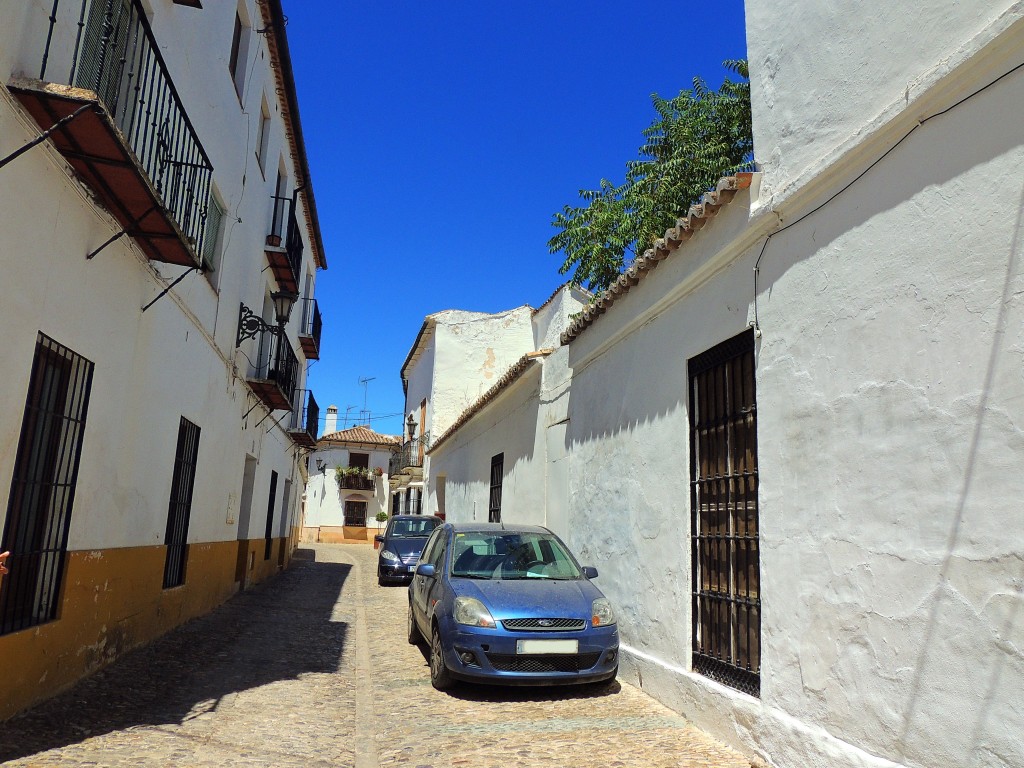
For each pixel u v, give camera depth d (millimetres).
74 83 5059
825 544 4141
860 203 4109
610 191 15617
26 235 4605
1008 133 3203
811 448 4348
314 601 12766
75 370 5605
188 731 4957
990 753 3006
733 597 5230
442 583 6957
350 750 4930
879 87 4078
